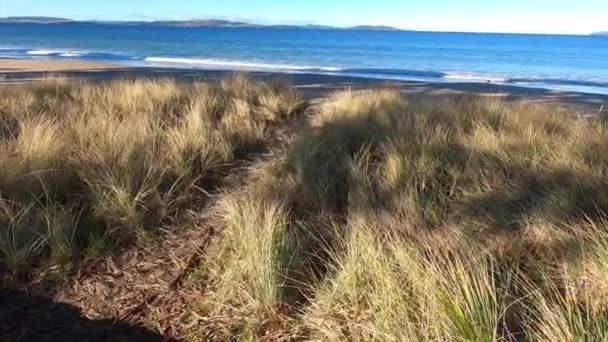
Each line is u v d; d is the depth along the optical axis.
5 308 3.24
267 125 8.46
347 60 44.00
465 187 4.86
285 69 29.70
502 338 2.60
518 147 6.01
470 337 2.55
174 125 7.32
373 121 7.48
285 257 3.47
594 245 3.42
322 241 3.88
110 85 10.57
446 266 3.14
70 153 5.46
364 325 2.83
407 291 2.94
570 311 2.61
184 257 3.88
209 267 3.68
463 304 2.70
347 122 7.34
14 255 3.63
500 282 3.13
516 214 4.25
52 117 7.20
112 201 4.43
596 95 16.14
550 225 3.84
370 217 4.05
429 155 5.54
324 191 4.79
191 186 5.07
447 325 2.61
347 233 3.66
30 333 3.02
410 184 4.75
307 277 3.41
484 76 27.78
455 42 106.44
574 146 5.80
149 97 9.01
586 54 63.81
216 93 10.01
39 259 3.75
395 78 24.36
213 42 79.94
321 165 5.42
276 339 2.94
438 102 9.05
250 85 11.09
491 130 6.65
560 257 3.49
